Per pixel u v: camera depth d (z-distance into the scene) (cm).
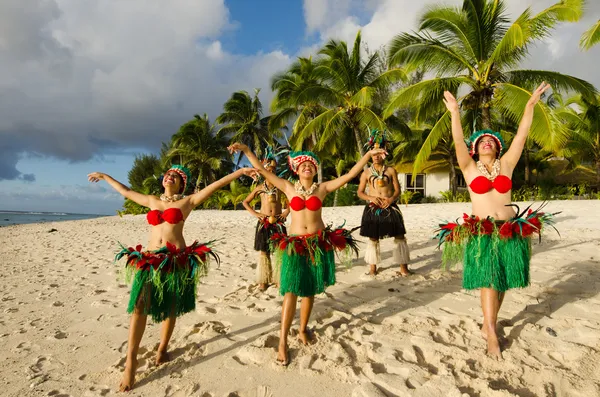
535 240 759
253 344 322
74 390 270
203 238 1140
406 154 2731
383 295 449
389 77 1989
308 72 2475
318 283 314
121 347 341
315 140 2550
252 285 520
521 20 1352
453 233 326
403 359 291
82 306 474
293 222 339
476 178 327
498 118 2220
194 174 3894
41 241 1370
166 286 292
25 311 461
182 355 315
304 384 264
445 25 1536
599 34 1073
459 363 277
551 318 348
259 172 344
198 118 3944
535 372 261
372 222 539
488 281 302
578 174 3123
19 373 297
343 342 325
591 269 505
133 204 3400
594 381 247
